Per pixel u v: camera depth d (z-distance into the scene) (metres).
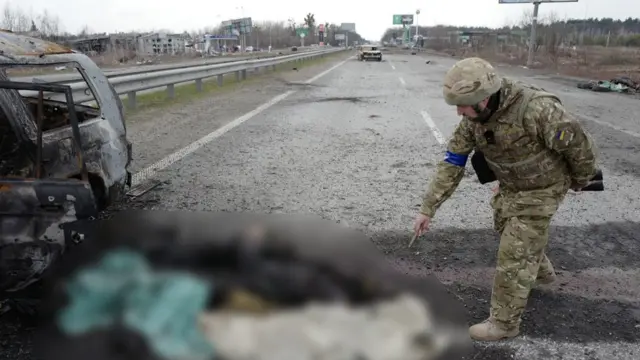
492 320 2.78
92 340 2.02
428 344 1.98
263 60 21.27
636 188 5.41
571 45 36.06
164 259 2.04
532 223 2.65
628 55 28.47
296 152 6.87
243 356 1.81
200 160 6.37
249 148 7.05
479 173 2.83
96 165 3.56
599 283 3.42
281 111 10.55
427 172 6.01
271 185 5.40
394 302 2.00
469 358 2.59
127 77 10.05
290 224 2.09
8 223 2.60
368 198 5.05
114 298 2.03
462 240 4.06
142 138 7.63
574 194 5.21
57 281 2.23
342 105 11.65
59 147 3.32
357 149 7.11
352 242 2.09
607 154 6.89
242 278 1.94
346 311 1.90
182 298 1.93
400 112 10.67
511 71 24.38
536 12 27.20
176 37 74.94
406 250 3.87
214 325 1.88
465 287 3.32
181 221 2.14
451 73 2.42
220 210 4.58
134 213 2.24
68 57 3.72
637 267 3.65
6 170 3.24
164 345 1.89
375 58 38.59
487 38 50.75
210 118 9.55
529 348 2.72
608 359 2.64
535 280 3.01
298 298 1.91
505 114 2.48
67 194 2.64
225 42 95.19
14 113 3.27
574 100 12.98
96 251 2.18
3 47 3.29
